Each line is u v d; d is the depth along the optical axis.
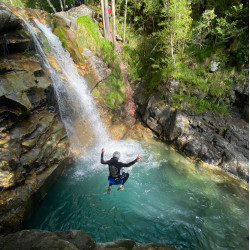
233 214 5.61
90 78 9.66
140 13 13.62
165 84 9.96
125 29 13.05
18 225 4.24
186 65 10.06
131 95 11.48
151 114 9.98
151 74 11.44
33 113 6.02
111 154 7.93
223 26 9.33
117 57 11.38
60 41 9.24
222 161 7.61
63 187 5.96
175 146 8.81
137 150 8.47
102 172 6.84
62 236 3.44
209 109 8.95
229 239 4.83
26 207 4.51
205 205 5.86
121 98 10.57
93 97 9.44
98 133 8.66
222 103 9.02
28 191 4.64
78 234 3.50
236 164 7.33
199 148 8.02
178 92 9.61
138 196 6.01
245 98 8.79
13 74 5.68
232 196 6.32
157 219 5.25
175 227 5.04
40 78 6.56
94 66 10.21
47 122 6.11
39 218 4.95
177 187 6.52
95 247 3.32
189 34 9.98
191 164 7.84
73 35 10.38
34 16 8.94
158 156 8.16
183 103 9.25
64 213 5.20
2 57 6.07
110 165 4.89
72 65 9.13
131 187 6.35
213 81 9.20
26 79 5.90
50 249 2.89
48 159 5.64
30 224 4.70
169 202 5.87
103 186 6.24
